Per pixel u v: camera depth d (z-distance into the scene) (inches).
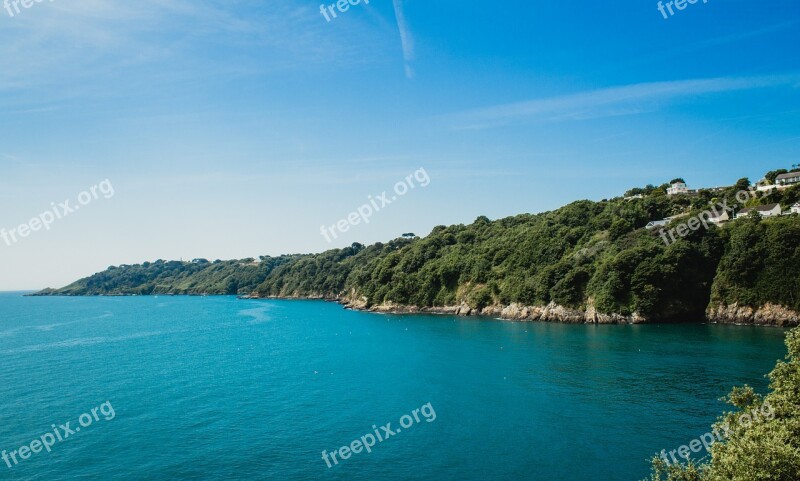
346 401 2373.3
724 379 2513.5
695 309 4761.3
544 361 3157.0
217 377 2970.0
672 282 4717.0
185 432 1963.6
